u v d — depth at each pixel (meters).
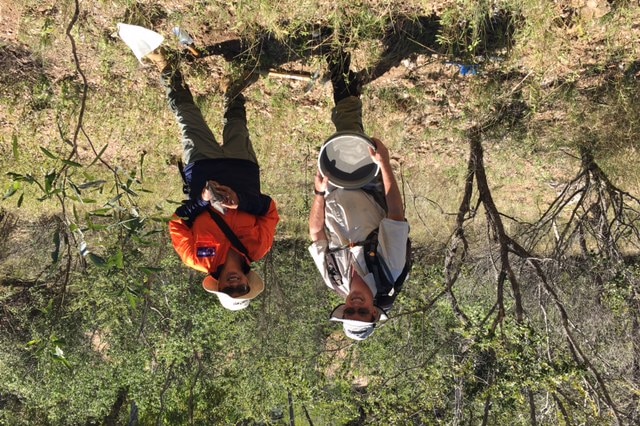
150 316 8.75
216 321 8.87
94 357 8.87
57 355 3.01
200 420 9.70
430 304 5.58
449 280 5.64
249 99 5.11
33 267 7.97
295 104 5.12
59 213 7.09
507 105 4.99
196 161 3.37
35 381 8.73
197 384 9.52
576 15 4.31
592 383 5.20
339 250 2.92
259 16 4.36
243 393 9.52
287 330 8.74
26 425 9.51
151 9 4.33
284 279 8.61
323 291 8.63
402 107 5.05
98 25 4.53
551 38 4.41
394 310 7.25
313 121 5.28
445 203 6.71
